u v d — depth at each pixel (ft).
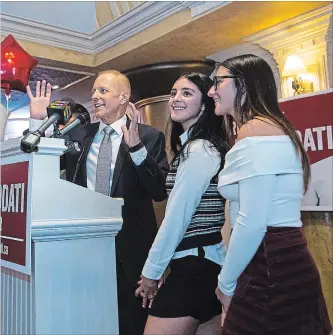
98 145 6.01
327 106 7.88
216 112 4.22
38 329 3.03
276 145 3.62
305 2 9.41
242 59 4.02
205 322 4.70
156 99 13.92
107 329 3.38
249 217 3.50
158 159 5.91
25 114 18.99
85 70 14.17
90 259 3.33
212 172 4.42
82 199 3.32
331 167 7.79
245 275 3.69
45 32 12.50
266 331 3.46
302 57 10.61
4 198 3.56
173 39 11.62
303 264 3.67
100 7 12.82
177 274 4.37
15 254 3.26
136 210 5.70
